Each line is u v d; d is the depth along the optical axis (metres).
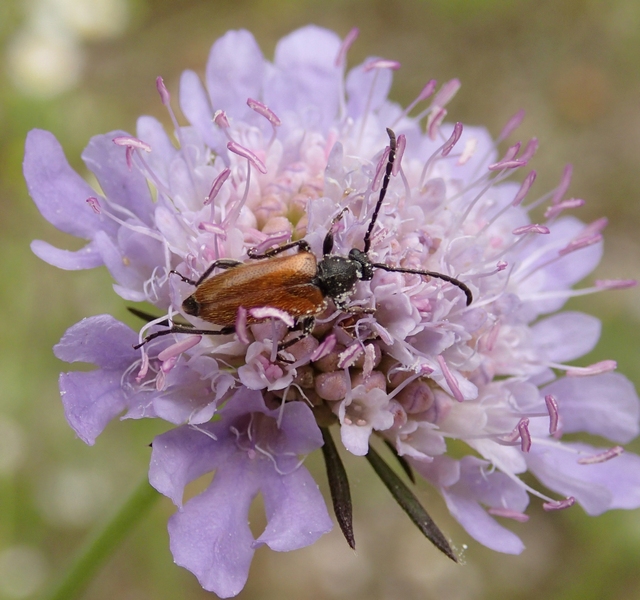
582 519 0.13
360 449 0.08
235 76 0.09
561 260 0.10
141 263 0.09
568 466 0.09
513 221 0.10
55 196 0.09
